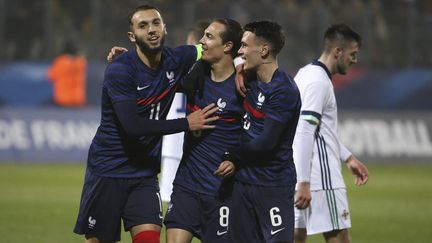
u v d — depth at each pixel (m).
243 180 22.78
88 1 75.75
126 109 22.33
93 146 23.50
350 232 39.09
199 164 23.28
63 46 75.31
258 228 23.14
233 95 22.98
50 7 75.31
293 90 22.16
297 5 80.25
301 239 26.77
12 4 74.50
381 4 82.56
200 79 23.19
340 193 26.02
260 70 22.47
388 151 77.12
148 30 22.31
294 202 25.12
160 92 23.08
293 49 78.56
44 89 72.81
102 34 75.75
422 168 73.81
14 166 67.69
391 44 81.19
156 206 23.28
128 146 23.12
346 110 77.38
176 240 23.11
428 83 79.62
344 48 26.28
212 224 23.23
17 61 74.06
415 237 37.88
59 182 57.12
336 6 80.06
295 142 25.30
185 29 75.44
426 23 81.50
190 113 23.48
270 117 22.00
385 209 47.72
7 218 40.88
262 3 78.25
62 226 38.62
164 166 31.08
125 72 22.45
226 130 23.14
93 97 73.62
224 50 22.92
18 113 71.56
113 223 23.47
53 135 71.94
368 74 78.62
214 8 76.25
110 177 23.20
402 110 79.19
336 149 26.14
